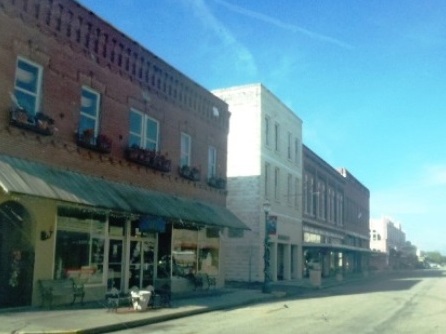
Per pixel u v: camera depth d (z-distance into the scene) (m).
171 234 22.44
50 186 14.52
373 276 55.78
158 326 13.76
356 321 15.26
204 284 25.06
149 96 21.42
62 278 16.33
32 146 15.27
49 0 16.23
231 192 33.88
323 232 48.34
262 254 32.81
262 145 34.00
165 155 22.28
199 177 24.92
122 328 13.13
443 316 16.77
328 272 49.53
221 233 27.22
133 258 20.34
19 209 15.40
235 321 14.99
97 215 18.16
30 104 15.62
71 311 14.78
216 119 27.41
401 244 131.62
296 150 41.44
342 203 57.38
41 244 15.47
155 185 21.47
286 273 37.66
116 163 19.06
